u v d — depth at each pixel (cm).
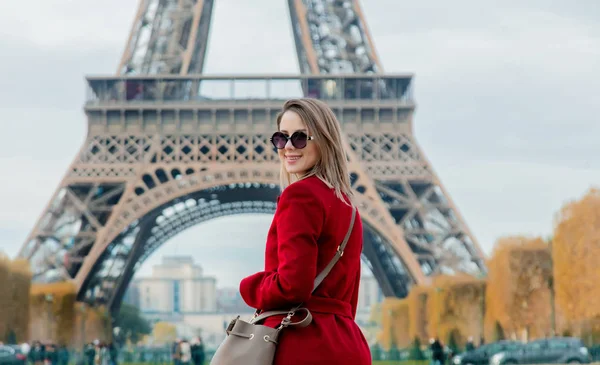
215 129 11962
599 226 10850
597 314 10806
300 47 14362
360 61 12694
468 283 12506
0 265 11612
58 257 12000
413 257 11406
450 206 11662
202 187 11669
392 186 12350
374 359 13650
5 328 11744
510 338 13600
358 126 11900
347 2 12975
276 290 1056
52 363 10269
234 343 1066
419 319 13800
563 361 9244
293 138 1138
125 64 12325
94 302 16188
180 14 12900
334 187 1130
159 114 11875
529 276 12825
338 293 1111
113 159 11712
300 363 1048
